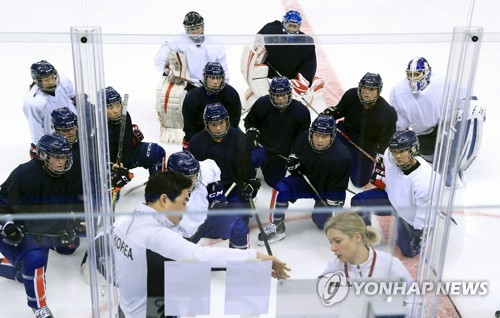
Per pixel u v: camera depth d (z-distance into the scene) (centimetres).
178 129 419
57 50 448
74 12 800
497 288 216
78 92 228
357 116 376
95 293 218
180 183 226
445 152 239
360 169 354
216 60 388
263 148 370
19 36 258
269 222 206
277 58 432
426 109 354
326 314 209
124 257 207
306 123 379
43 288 233
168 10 825
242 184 336
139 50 460
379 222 196
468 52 229
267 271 202
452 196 236
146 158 367
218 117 335
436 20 810
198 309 212
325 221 197
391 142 311
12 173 271
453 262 215
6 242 222
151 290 209
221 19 802
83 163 233
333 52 515
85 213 210
